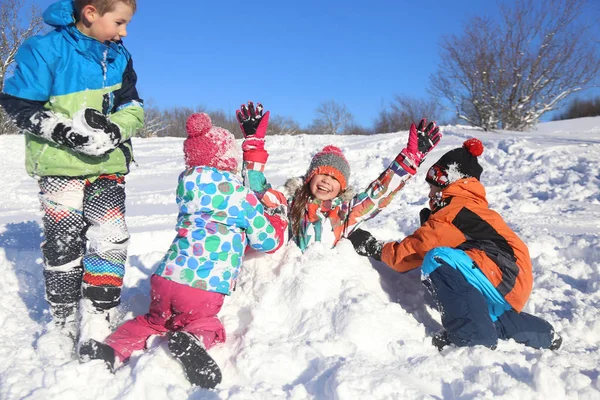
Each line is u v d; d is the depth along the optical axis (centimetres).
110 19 262
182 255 275
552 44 1661
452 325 271
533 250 435
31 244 499
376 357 260
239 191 286
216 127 293
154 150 1480
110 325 286
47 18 265
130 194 838
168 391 235
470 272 278
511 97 1678
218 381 240
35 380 242
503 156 878
